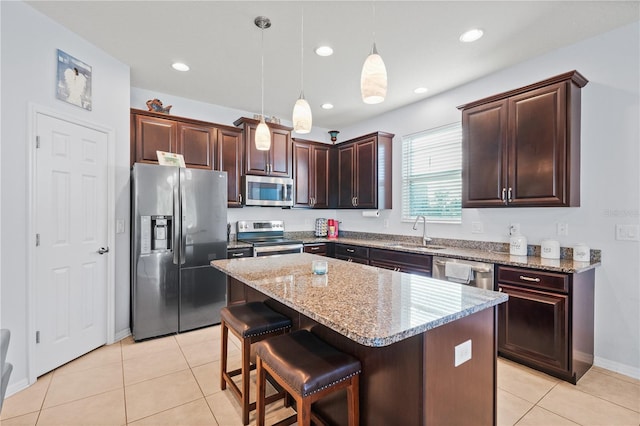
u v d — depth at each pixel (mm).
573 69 2566
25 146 2115
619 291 2344
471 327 1360
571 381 2170
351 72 3104
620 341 2338
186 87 3502
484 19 2238
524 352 2375
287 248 4004
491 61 2863
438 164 3738
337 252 4336
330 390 1292
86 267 2580
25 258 2113
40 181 2211
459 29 2361
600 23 2287
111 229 2789
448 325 1253
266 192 4094
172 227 3031
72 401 1964
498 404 1955
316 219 5055
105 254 2754
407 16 2205
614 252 2365
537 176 2498
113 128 2814
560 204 2385
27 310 2119
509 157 2662
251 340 1794
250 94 3703
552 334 2223
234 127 3893
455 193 3559
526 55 2752
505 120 2691
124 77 2938
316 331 1708
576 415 1854
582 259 2408
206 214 3238
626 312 2314
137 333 2848
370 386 1372
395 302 1363
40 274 2217
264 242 3934
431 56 2764
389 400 1280
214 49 2686
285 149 4332
